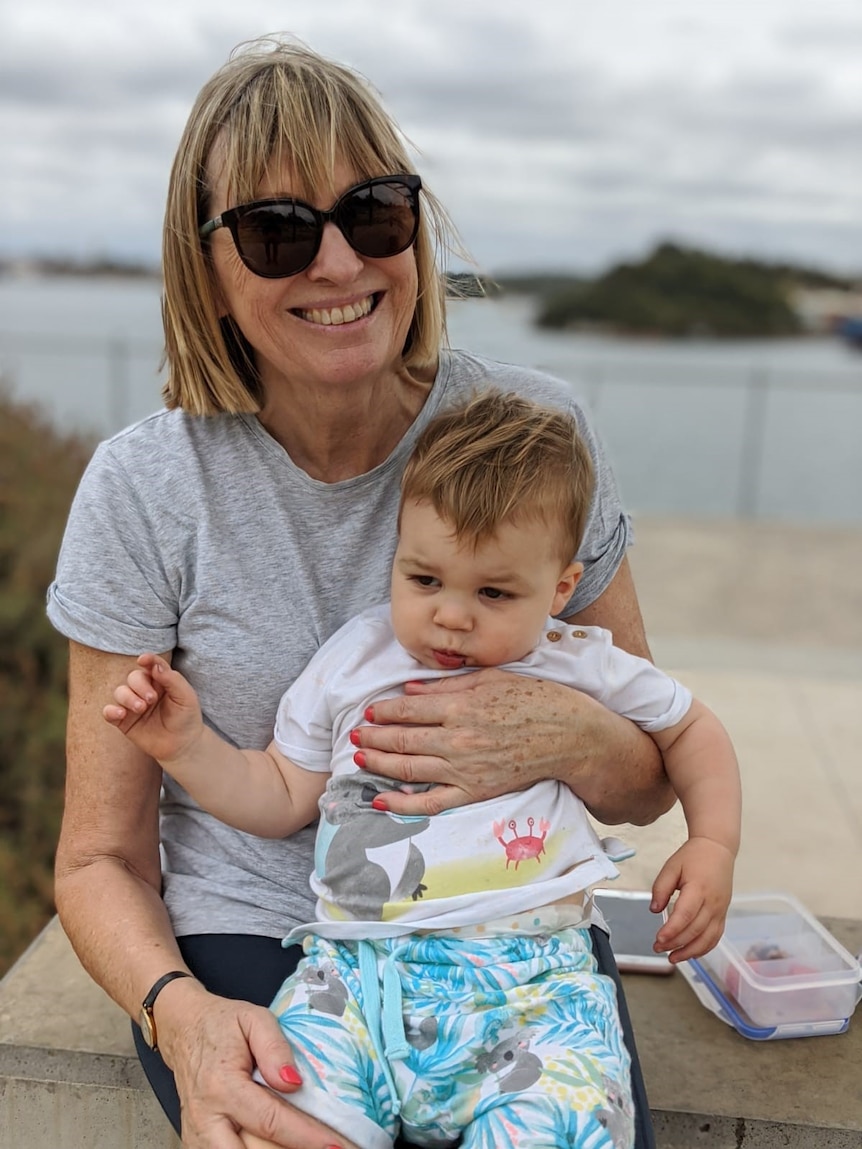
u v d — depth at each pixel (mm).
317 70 1562
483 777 1525
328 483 1688
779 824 3615
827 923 2334
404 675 1620
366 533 1701
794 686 4945
